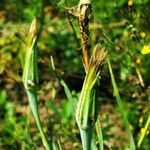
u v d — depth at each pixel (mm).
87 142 160
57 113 311
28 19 402
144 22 331
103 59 153
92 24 321
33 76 174
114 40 350
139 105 346
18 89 496
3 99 400
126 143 400
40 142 361
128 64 358
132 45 340
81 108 157
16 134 277
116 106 406
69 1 271
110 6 345
